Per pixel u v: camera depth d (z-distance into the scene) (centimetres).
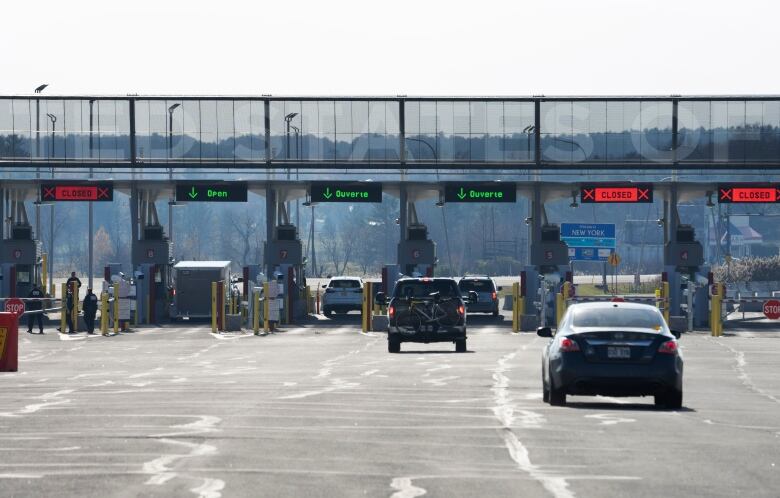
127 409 4444
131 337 10975
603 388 4591
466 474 2853
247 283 13400
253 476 2806
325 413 4300
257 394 5156
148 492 2573
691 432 3791
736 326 13238
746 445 3453
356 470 2911
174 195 14650
